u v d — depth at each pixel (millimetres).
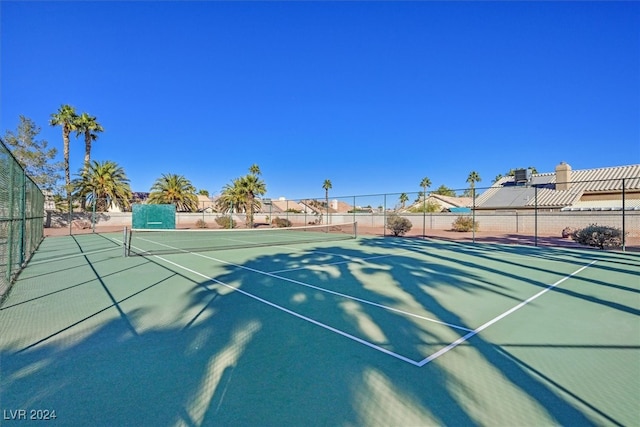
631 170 26000
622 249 12422
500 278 7480
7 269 6430
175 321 4504
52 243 16156
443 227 27750
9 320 4535
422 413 2479
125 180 33812
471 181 62688
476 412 2492
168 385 2869
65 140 32562
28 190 10023
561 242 16594
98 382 2912
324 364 3270
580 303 5465
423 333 4117
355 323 4480
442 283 6961
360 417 2428
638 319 4656
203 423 2359
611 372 3113
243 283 6895
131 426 2326
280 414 2467
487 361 3346
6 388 2812
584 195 25688
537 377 3021
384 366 3232
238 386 2857
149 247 14461
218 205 35719
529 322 4531
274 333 4094
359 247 14367
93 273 8031
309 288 6477
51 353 3496
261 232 26781
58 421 2381
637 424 2355
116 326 4309
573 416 2447
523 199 28219
